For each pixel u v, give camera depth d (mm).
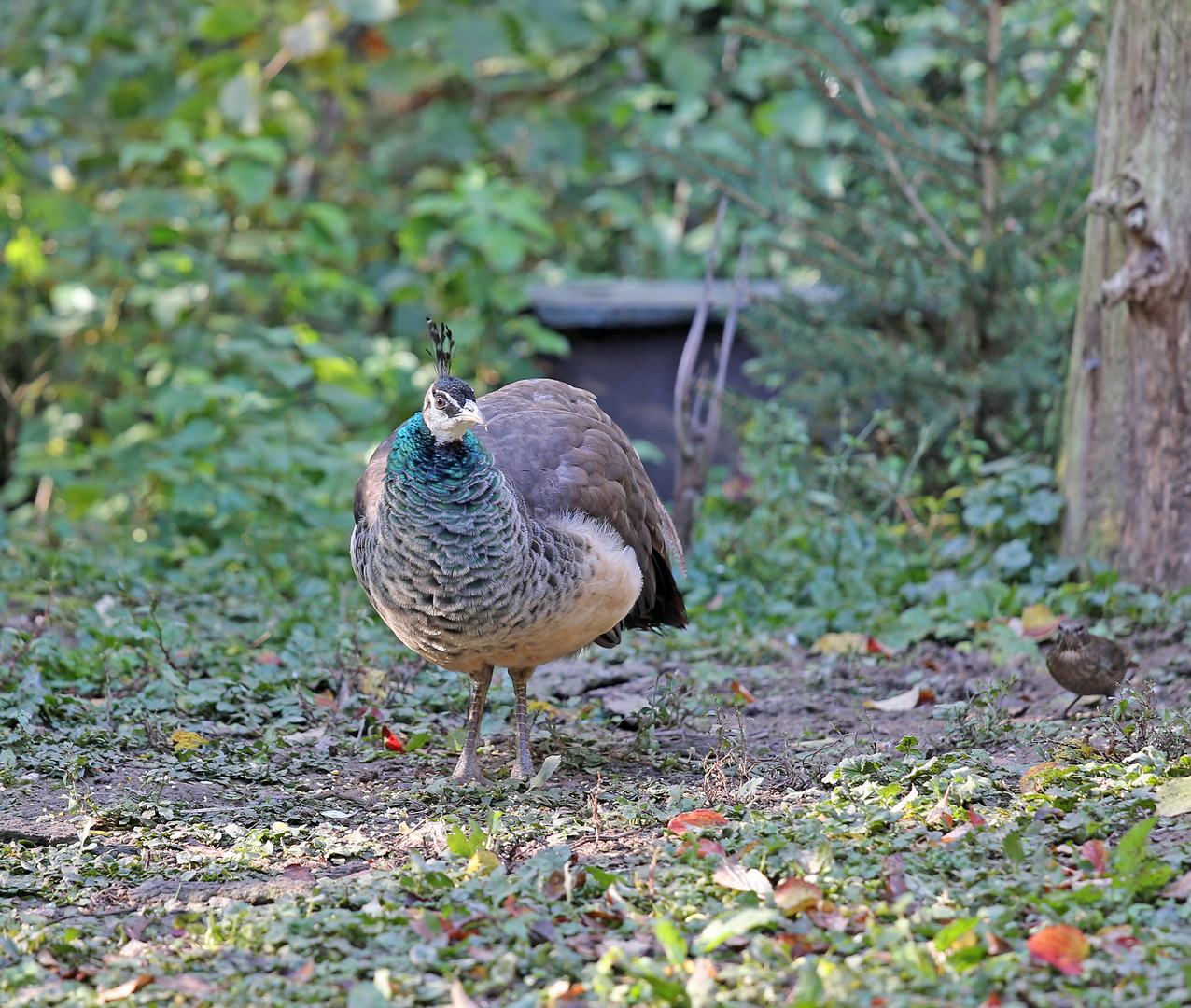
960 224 13961
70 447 16484
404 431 7219
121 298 17688
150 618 10289
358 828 6969
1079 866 5824
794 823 6465
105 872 6367
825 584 11805
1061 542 11711
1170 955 4902
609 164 23203
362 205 20328
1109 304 10625
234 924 5566
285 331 15289
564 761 8242
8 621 10727
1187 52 10195
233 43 21312
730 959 5246
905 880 5680
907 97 12992
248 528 14125
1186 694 8594
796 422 12906
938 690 9633
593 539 7648
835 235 13742
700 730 8984
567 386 8992
